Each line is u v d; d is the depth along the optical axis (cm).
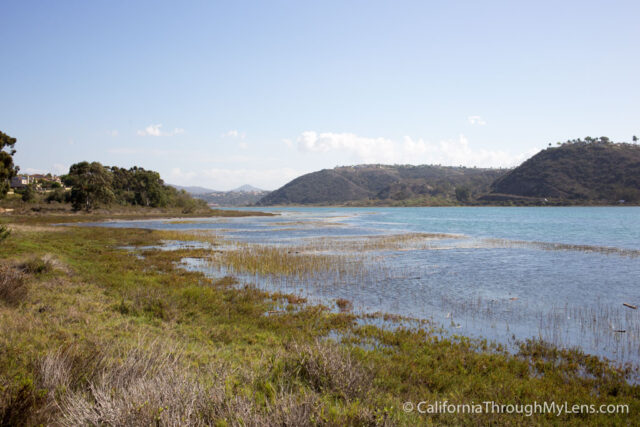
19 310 970
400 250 2880
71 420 407
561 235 4203
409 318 1205
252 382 593
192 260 2352
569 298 1467
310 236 4169
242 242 3478
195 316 1108
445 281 1777
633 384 747
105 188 9356
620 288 1634
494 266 2175
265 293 1484
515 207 16788
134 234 4038
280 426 426
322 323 1116
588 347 967
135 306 1113
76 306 1073
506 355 899
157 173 12200
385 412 480
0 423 409
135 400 426
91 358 577
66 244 2767
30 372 535
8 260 1628
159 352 649
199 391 477
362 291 1580
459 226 5906
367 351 873
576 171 17288
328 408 487
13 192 9988
